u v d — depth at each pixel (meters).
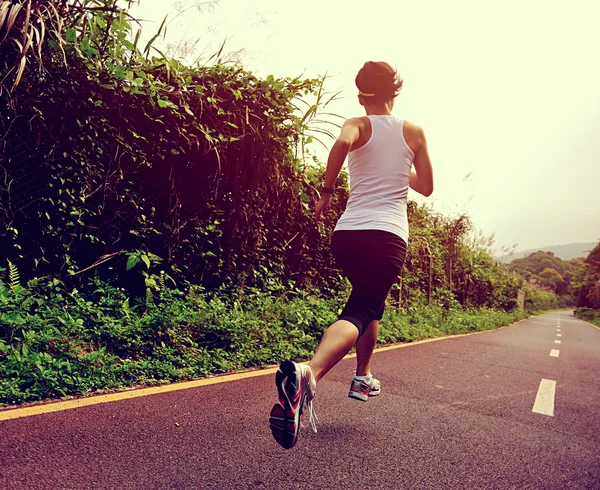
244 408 3.14
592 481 2.35
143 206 5.48
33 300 4.05
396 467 2.33
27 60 4.46
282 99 6.38
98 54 4.92
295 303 6.73
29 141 4.58
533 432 3.14
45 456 2.08
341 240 2.40
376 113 2.52
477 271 21.06
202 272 6.09
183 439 2.46
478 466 2.44
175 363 4.18
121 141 5.12
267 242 7.14
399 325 9.28
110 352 4.07
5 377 3.09
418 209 14.47
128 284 5.43
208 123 5.89
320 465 2.27
